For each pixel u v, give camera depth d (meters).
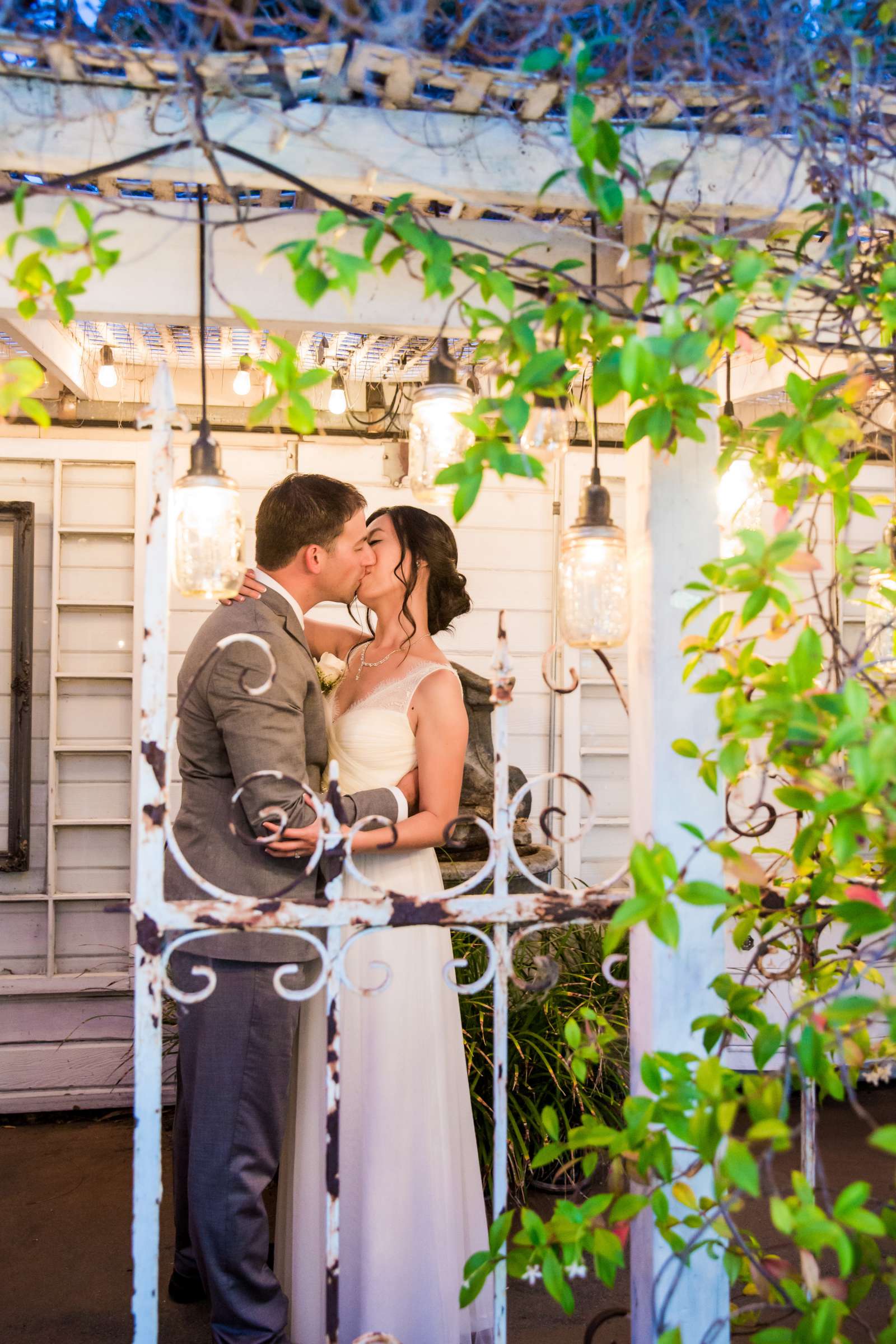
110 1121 3.84
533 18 1.51
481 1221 2.40
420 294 1.88
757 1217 3.05
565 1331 2.54
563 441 1.77
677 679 1.82
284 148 1.67
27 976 3.87
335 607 4.11
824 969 1.79
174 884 2.22
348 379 4.05
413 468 1.81
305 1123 2.28
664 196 1.62
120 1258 2.88
